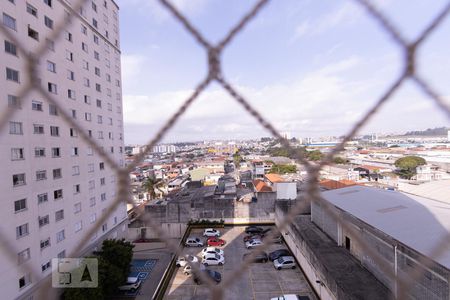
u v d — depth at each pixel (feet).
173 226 71.61
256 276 45.62
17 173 35.06
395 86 5.55
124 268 46.06
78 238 48.01
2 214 32.53
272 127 5.93
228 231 69.05
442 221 31.60
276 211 70.08
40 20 40.29
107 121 61.31
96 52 57.41
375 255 5.94
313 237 49.34
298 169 173.47
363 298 29.63
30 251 36.37
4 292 31.42
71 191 46.78
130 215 78.23
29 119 37.58
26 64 5.50
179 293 42.01
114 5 66.95
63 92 46.16
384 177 144.66
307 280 43.27
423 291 24.50
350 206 44.16
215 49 5.51
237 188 107.45
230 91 5.68
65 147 45.55
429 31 5.36
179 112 5.61
